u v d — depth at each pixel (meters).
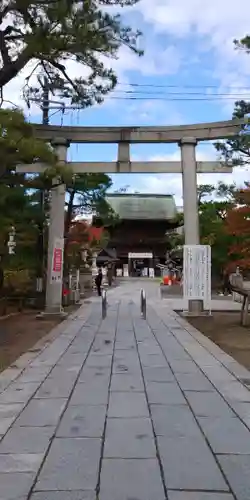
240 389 6.79
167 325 15.12
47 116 20.03
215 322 16.33
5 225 15.25
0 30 10.86
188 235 17.39
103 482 3.72
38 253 21.88
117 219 39.56
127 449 4.42
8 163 12.34
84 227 29.45
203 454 4.30
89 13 10.17
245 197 15.17
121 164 17.50
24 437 4.74
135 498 3.46
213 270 37.19
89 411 5.66
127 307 22.28
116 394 6.48
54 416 5.45
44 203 19.69
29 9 10.22
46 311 17.47
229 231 16.61
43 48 10.32
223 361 9.02
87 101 12.77
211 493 3.54
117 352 10.05
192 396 6.39
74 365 8.58
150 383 7.17
